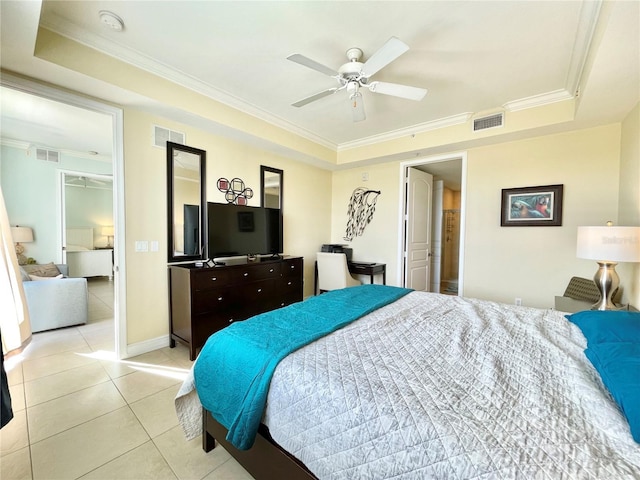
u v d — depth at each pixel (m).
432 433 0.80
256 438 1.27
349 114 3.36
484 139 3.33
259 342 1.37
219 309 2.89
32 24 1.56
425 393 0.97
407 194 4.37
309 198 4.67
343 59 2.29
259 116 3.35
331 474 0.94
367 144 4.27
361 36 2.01
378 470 0.84
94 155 5.18
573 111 2.73
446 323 1.68
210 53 2.25
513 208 3.38
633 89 2.15
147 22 1.91
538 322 1.70
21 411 1.88
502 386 1.01
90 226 6.57
